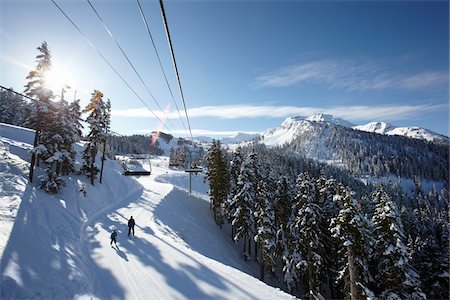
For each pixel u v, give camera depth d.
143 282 13.13
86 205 31.80
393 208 24.55
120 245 19.22
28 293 10.03
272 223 31.55
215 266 15.38
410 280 23.33
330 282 33.31
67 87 35.78
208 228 40.50
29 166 31.94
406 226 47.28
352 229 23.02
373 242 24.80
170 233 27.66
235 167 43.75
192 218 40.06
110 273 14.20
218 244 35.78
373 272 28.14
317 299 26.69
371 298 22.05
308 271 29.33
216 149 44.19
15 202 20.31
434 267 32.28
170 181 81.75
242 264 33.81
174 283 13.03
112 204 37.62
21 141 45.03
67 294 10.98
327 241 32.44
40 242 15.58
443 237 36.00
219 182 42.53
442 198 133.62
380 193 27.55
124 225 25.92
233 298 11.61
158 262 15.84
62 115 34.31
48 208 23.05
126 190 47.12
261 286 12.88
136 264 15.51
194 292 12.15
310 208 28.12
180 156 123.38
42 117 30.89
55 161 30.69
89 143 40.72
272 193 36.44
